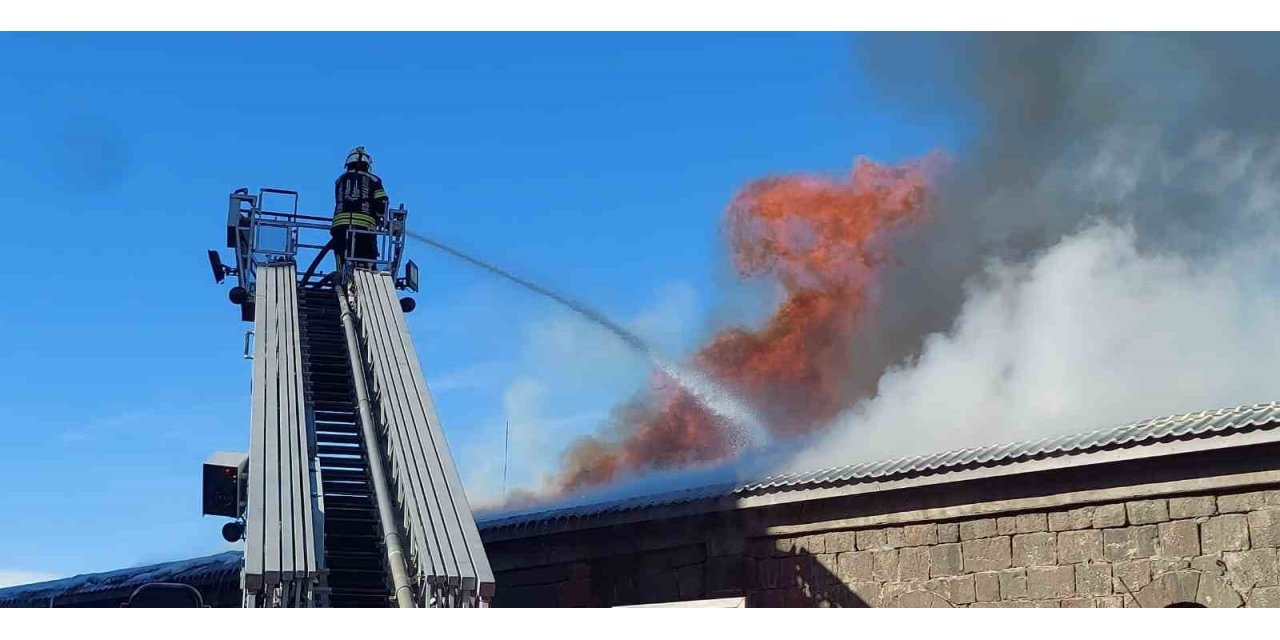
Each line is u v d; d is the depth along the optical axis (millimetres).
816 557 18156
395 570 14203
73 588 24625
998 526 16641
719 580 18734
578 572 20109
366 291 21594
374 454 16719
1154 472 15445
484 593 13852
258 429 16406
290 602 13664
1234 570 14680
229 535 17469
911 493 17344
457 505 15203
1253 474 14680
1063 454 15828
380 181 24703
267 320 19875
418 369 18656
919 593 17078
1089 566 15766
